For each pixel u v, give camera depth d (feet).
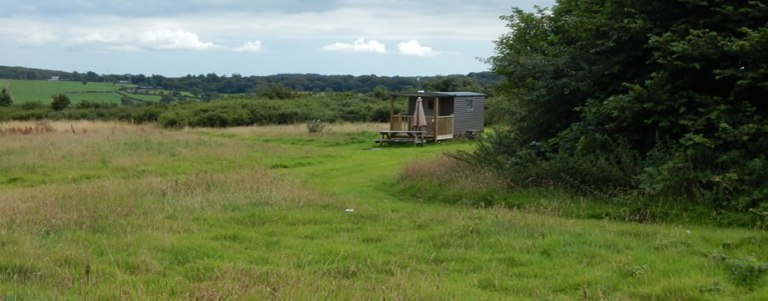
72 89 285.64
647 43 44.60
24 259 24.94
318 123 124.57
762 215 33.99
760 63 39.83
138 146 83.87
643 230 32.65
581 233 31.94
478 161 52.01
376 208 41.73
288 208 39.83
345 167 70.38
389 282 23.08
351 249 28.53
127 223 33.65
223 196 42.91
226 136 117.80
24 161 68.90
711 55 40.52
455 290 22.36
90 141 86.89
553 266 26.23
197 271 24.67
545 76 48.91
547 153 47.39
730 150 39.40
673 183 37.83
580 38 50.01
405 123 109.09
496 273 25.18
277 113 168.04
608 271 25.11
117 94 276.00
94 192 44.50
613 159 42.80
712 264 25.14
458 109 115.85
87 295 20.76
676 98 41.88
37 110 186.39
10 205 38.55
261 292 21.18
